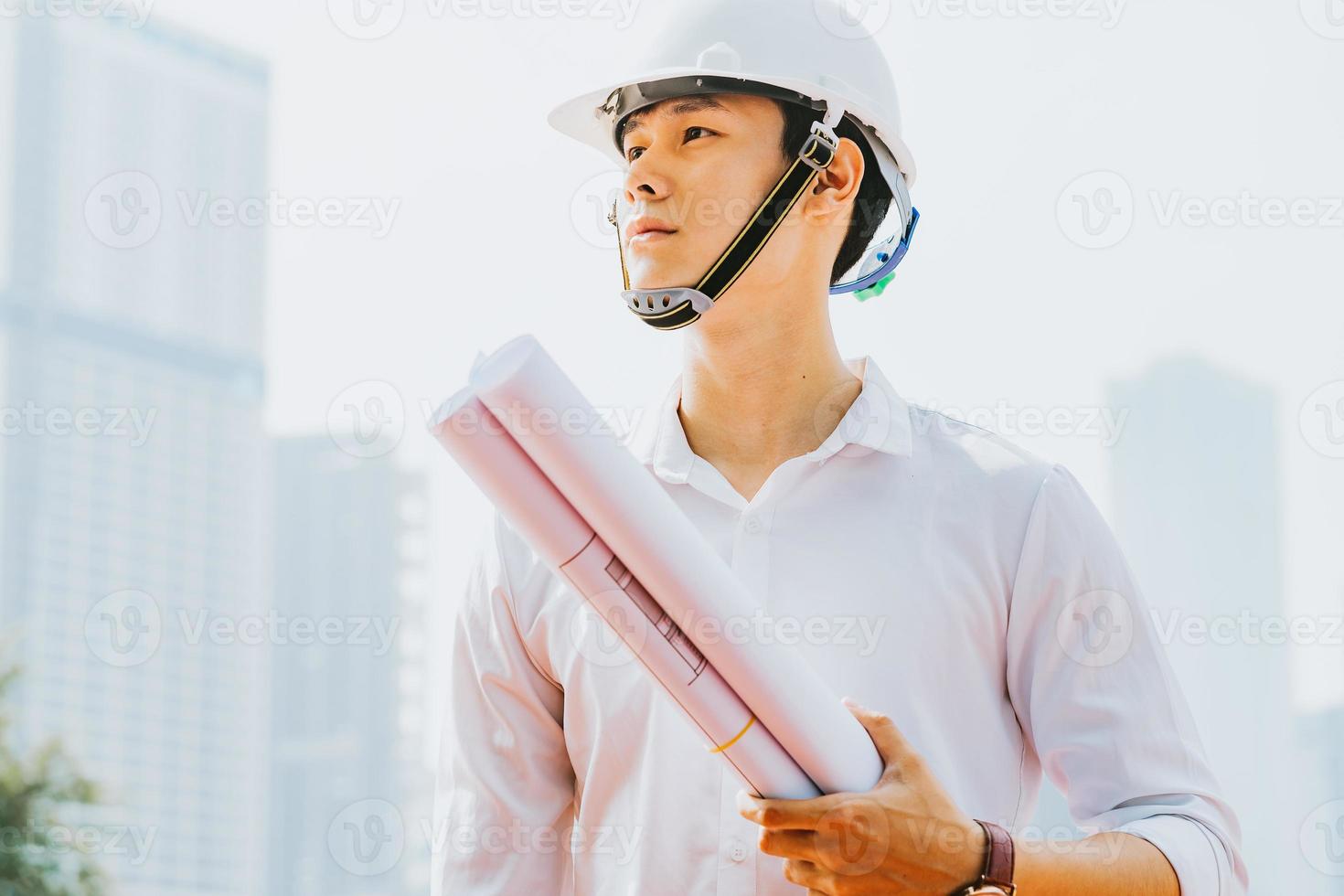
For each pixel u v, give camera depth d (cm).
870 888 244
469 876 304
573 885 297
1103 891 252
